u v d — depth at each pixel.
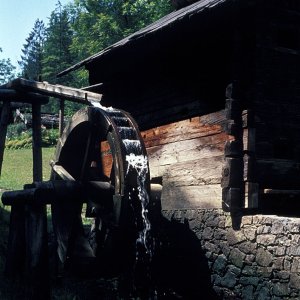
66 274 7.77
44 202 6.72
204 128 7.57
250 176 6.70
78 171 8.45
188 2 10.68
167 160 8.34
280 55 7.18
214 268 7.08
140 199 6.92
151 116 8.88
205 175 7.48
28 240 6.75
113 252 6.92
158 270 8.02
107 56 9.09
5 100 8.55
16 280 6.91
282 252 5.86
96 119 7.50
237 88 6.90
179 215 7.94
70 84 51.75
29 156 22.08
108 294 7.54
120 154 6.85
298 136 7.25
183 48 8.12
